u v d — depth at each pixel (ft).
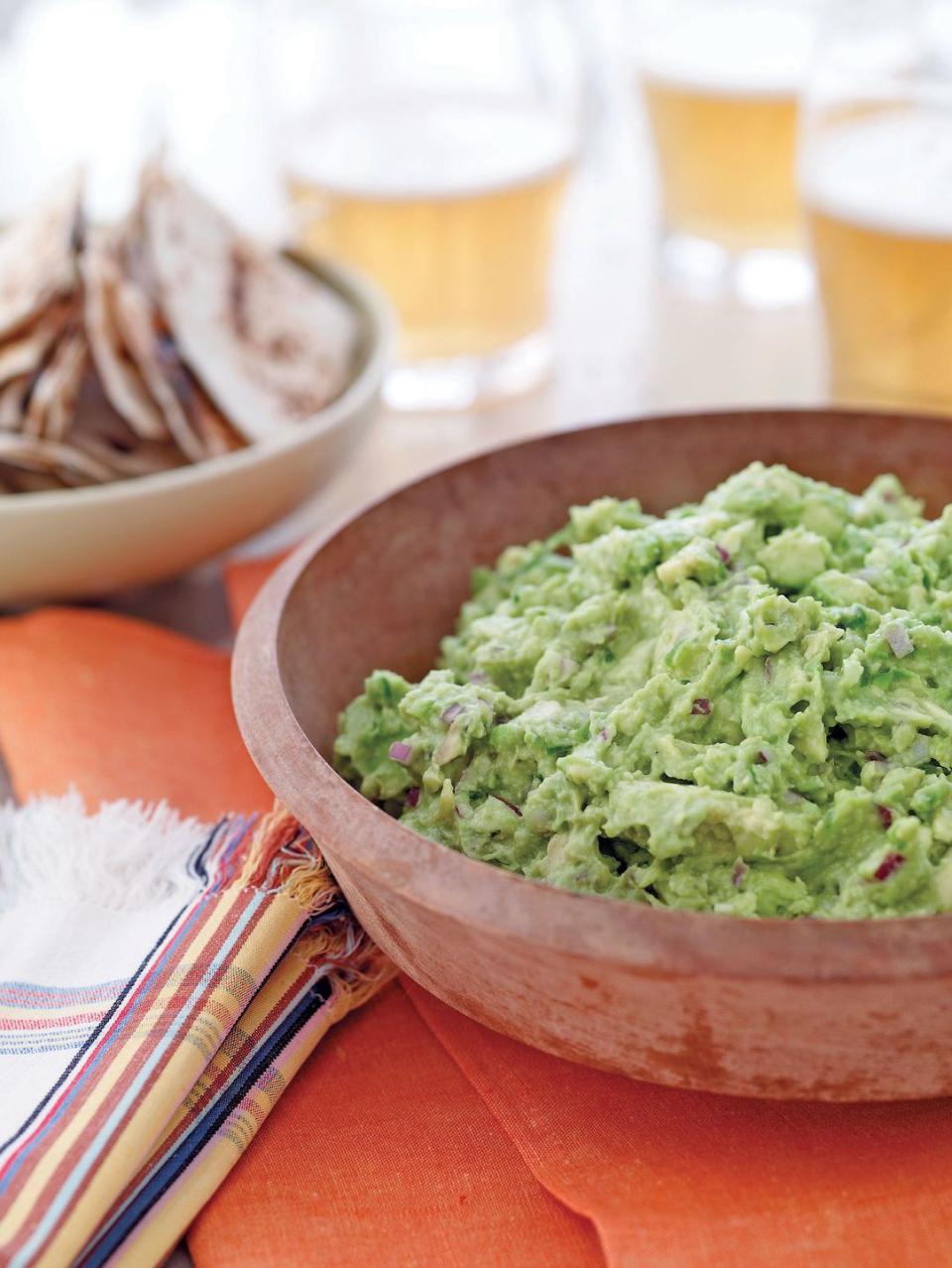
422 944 1.13
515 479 1.43
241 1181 1.16
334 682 1.32
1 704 1.46
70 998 1.21
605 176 2.47
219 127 2.46
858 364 1.68
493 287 1.82
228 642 1.60
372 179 1.75
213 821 1.37
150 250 1.59
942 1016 1.05
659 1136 1.16
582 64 2.13
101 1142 1.11
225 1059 1.19
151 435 1.54
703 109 1.89
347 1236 1.13
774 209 1.97
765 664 1.20
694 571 1.26
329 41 1.88
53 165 2.29
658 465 1.45
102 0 2.85
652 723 1.21
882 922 1.04
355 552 1.35
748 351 1.96
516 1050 1.21
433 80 1.89
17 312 1.53
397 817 1.27
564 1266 1.12
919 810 1.15
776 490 1.31
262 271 1.67
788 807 1.16
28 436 1.53
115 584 1.56
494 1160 1.17
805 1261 1.08
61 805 1.34
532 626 1.29
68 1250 1.08
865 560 1.28
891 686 1.20
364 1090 1.21
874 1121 1.16
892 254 1.56
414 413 1.87
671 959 1.03
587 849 1.18
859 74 1.62
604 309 2.09
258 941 1.20
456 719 1.24
